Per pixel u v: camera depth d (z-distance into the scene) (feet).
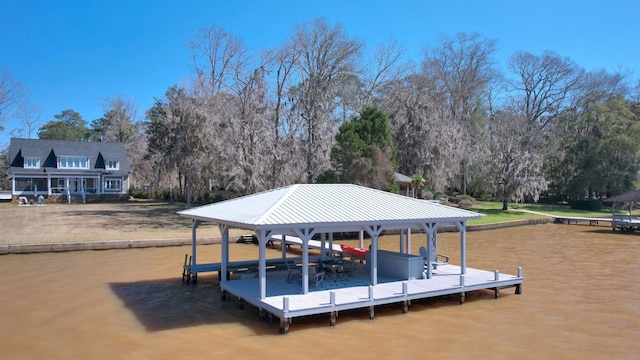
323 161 111.96
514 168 141.79
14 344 34.68
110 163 193.67
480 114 194.90
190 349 33.37
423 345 34.14
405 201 50.11
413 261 47.39
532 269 64.34
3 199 176.24
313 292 41.63
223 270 46.42
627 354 32.78
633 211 159.22
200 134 116.98
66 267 63.72
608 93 193.98
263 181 102.83
